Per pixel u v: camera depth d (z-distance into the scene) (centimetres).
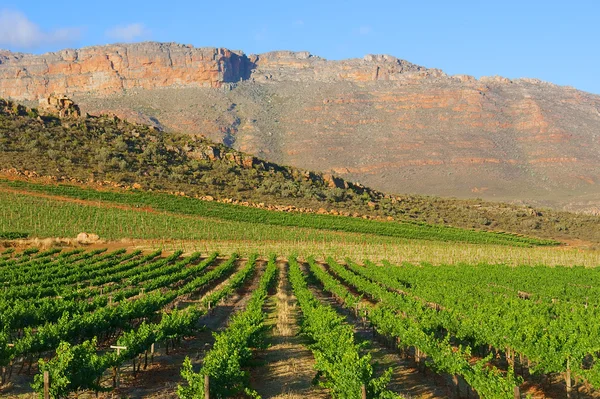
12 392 1914
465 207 15438
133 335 2147
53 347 2208
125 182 11375
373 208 13775
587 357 2606
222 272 5434
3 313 2595
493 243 10231
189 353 2564
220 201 11512
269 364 2364
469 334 2545
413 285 4647
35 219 8300
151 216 9431
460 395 2023
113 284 4706
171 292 3809
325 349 2167
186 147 15275
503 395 1661
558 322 2814
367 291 4319
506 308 3306
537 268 6291
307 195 13812
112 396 1923
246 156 15688
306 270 6475
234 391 1795
